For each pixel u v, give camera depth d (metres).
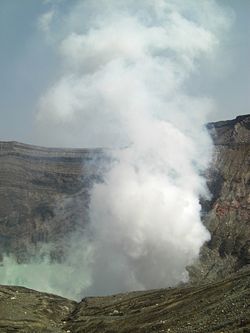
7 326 189.12
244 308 112.75
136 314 177.50
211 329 100.62
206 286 185.50
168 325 140.38
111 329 169.38
